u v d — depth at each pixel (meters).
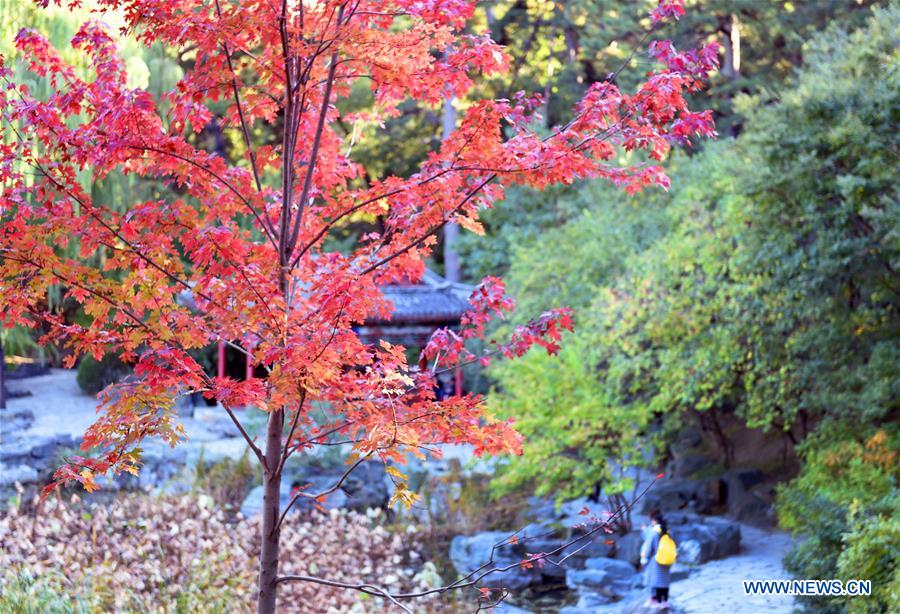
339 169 7.00
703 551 16.08
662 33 29.55
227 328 5.39
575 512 18.88
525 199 30.23
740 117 29.20
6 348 23.02
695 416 22.36
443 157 6.07
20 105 5.70
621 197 24.38
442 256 37.41
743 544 17.16
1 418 22.89
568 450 18.34
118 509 12.34
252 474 17.92
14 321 5.53
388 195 6.21
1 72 5.89
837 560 10.62
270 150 6.18
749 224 16.19
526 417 16.61
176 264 5.61
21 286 5.39
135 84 15.87
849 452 13.90
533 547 15.95
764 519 18.58
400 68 5.57
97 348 5.57
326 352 5.20
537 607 13.94
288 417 6.14
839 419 15.21
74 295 5.50
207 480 16.84
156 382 5.18
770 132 14.15
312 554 11.91
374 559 12.94
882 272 14.13
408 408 5.79
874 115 13.33
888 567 9.71
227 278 5.57
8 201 5.69
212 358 27.12
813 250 14.26
